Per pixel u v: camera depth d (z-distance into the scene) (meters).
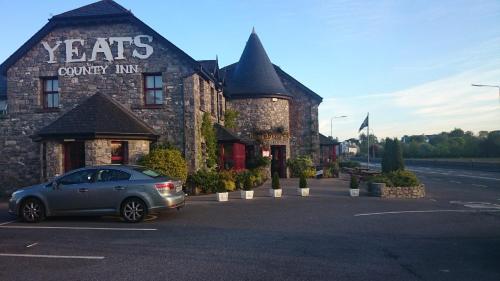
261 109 28.80
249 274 6.79
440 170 45.47
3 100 26.81
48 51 21.12
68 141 18.25
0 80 27.83
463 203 16.39
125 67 20.69
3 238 9.79
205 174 19.48
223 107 27.83
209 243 9.05
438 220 12.09
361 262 7.50
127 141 18.78
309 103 33.50
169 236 9.84
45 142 18.66
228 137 23.81
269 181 26.59
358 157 93.75
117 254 8.16
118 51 20.73
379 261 7.56
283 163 29.53
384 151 21.34
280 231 10.37
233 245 8.84
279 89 29.34
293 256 7.92
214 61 25.92
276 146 29.38
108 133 17.94
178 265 7.35
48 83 21.41
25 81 21.16
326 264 7.36
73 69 20.92
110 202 11.95
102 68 20.80
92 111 18.98
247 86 28.94
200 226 11.12
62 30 21.11
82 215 12.11
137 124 19.30
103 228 10.98
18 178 20.88
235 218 12.39
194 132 20.17
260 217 12.55
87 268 7.23
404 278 6.57
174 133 20.34
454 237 9.70
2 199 19.72
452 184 27.03
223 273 6.86
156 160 18.30
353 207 14.73
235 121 28.81
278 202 16.09
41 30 21.00
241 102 28.97
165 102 20.45
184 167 18.92
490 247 8.70
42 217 12.14
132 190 11.90
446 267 7.19
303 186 18.56
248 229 10.64
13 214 12.79
